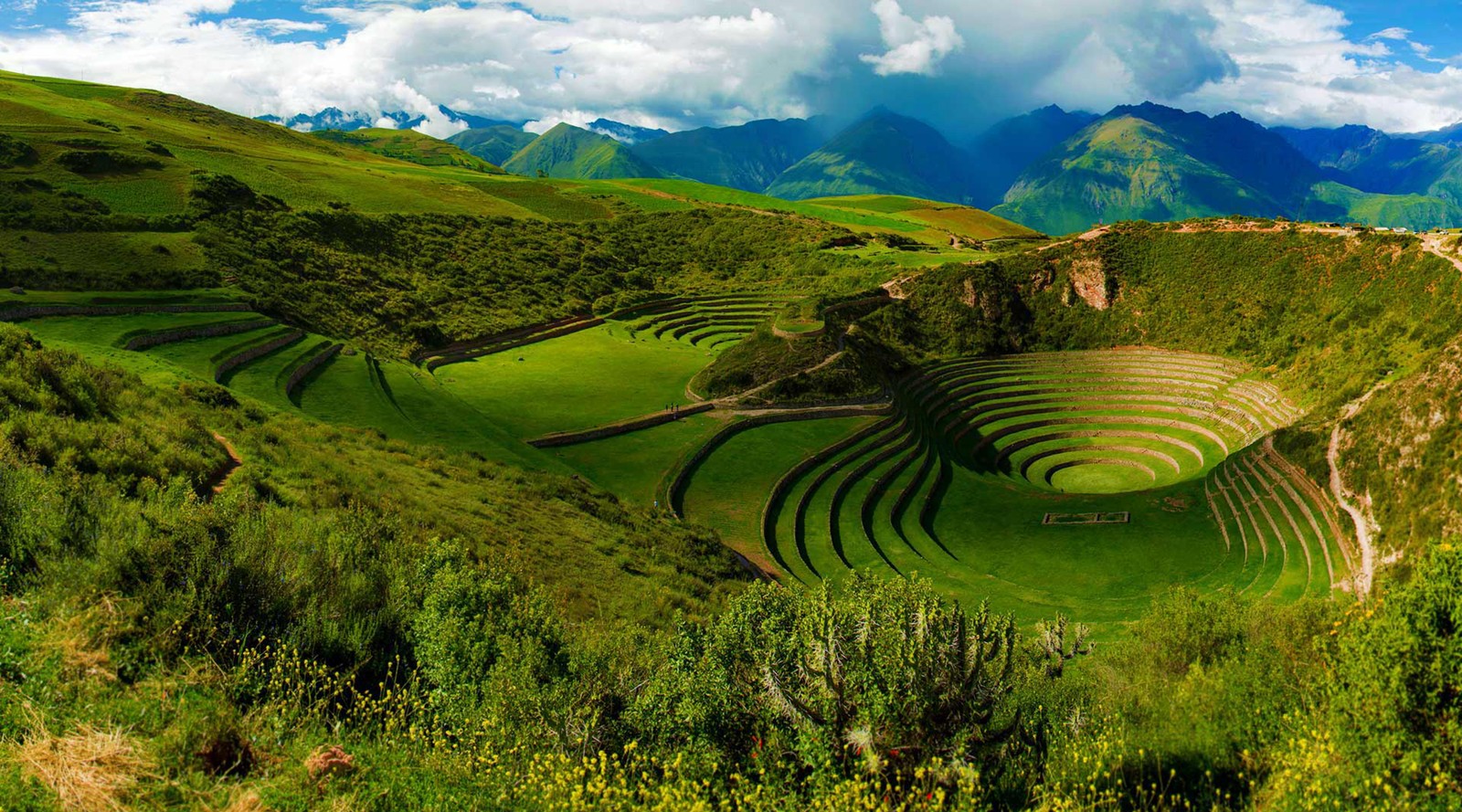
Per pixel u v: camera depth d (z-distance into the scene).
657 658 22.22
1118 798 12.73
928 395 107.38
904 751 13.58
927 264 148.38
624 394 95.06
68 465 26.33
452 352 110.56
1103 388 109.56
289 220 124.88
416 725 14.77
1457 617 12.95
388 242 135.38
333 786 11.99
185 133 167.38
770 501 71.38
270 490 34.12
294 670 15.17
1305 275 109.75
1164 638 28.17
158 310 84.06
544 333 122.81
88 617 14.33
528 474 60.72
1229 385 101.06
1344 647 14.85
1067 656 35.00
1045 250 131.50
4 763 10.66
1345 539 59.69
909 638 14.91
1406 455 59.94
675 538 56.88
